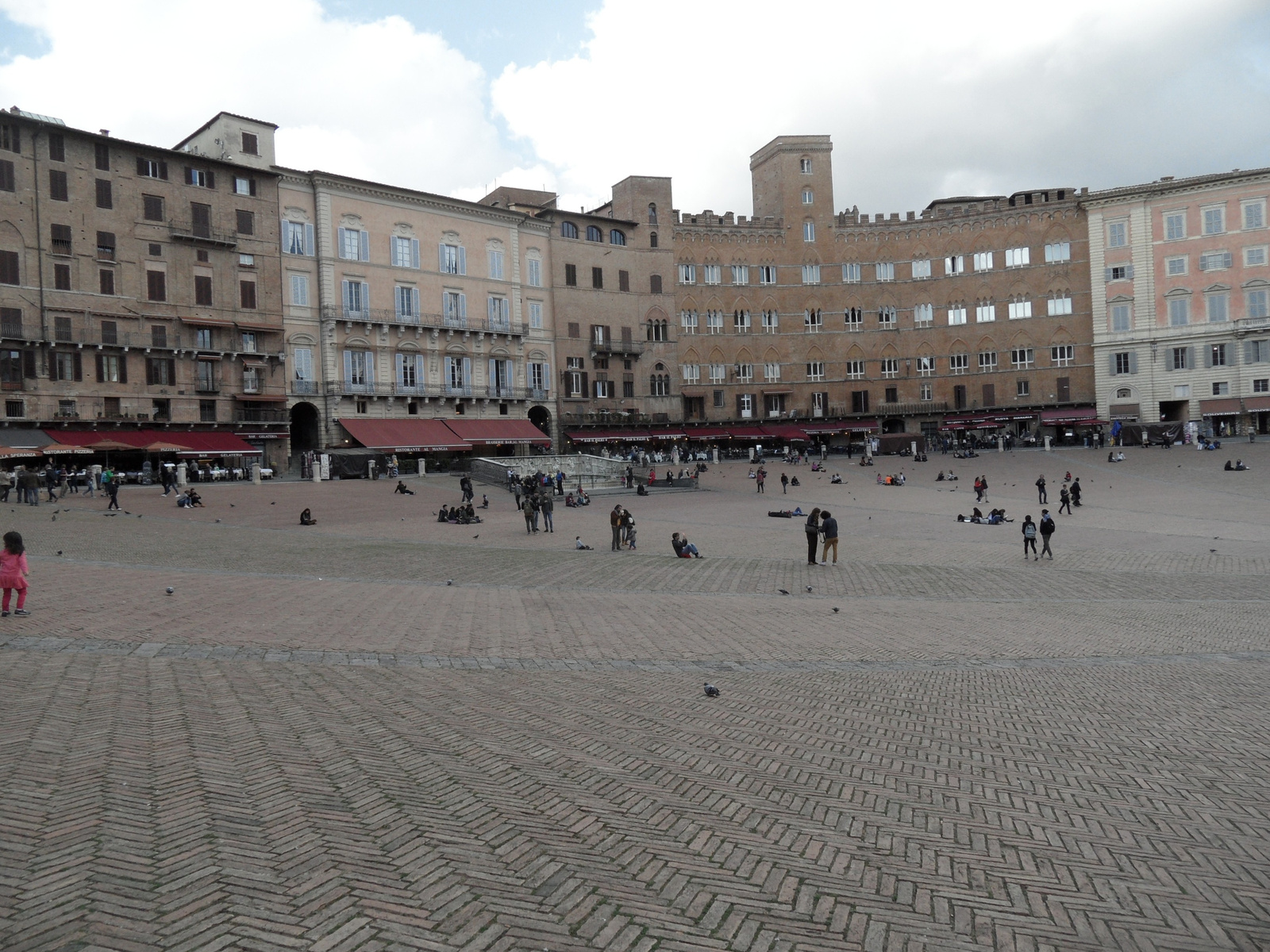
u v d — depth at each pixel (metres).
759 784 10.30
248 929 6.74
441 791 9.70
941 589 26.78
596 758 11.00
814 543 31.05
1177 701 14.48
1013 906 7.60
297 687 13.90
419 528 40.72
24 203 61.97
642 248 101.25
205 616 19.19
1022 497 54.47
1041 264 100.88
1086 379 99.38
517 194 106.00
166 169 69.00
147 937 6.57
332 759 10.56
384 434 78.56
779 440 102.38
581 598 23.81
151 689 13.27
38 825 8.36
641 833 8.80
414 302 84.00
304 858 7.93
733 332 104.12
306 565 28.42
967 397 103.75
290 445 76.75
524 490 48.94
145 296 67.69
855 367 105.69
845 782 10.46
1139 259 96.62
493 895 7.43
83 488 54.19
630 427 98.69
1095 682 15.80
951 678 16.02
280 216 75.81
